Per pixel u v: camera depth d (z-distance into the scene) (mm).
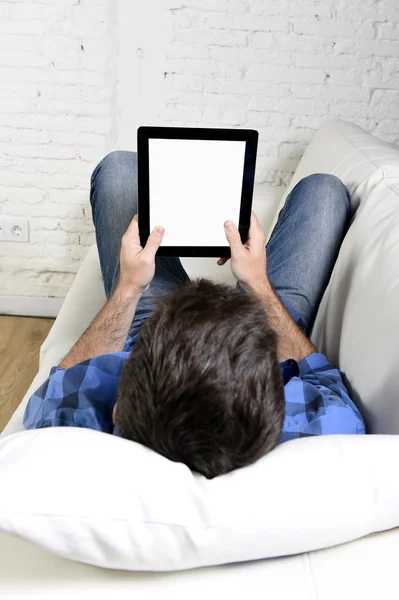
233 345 769
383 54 2348
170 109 2414
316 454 810
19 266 2562
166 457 790
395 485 796
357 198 1635
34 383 1457
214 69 2355
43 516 705
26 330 2562
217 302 807
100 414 1058
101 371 1098
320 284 1585
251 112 2424
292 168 2502
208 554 750
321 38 2320
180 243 1298
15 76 2277
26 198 2451
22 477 723
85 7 2199
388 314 1181
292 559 806
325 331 1498
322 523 766
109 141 2389
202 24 2293
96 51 2256
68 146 2381
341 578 785
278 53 2338
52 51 2250
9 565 787
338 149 1893
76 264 2564
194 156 1233
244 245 1312
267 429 780
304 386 1080
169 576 788
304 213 1604
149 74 2357
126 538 725
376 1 2273
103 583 778
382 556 809
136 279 1216
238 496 750
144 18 2277
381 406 1108
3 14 2201
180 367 761
